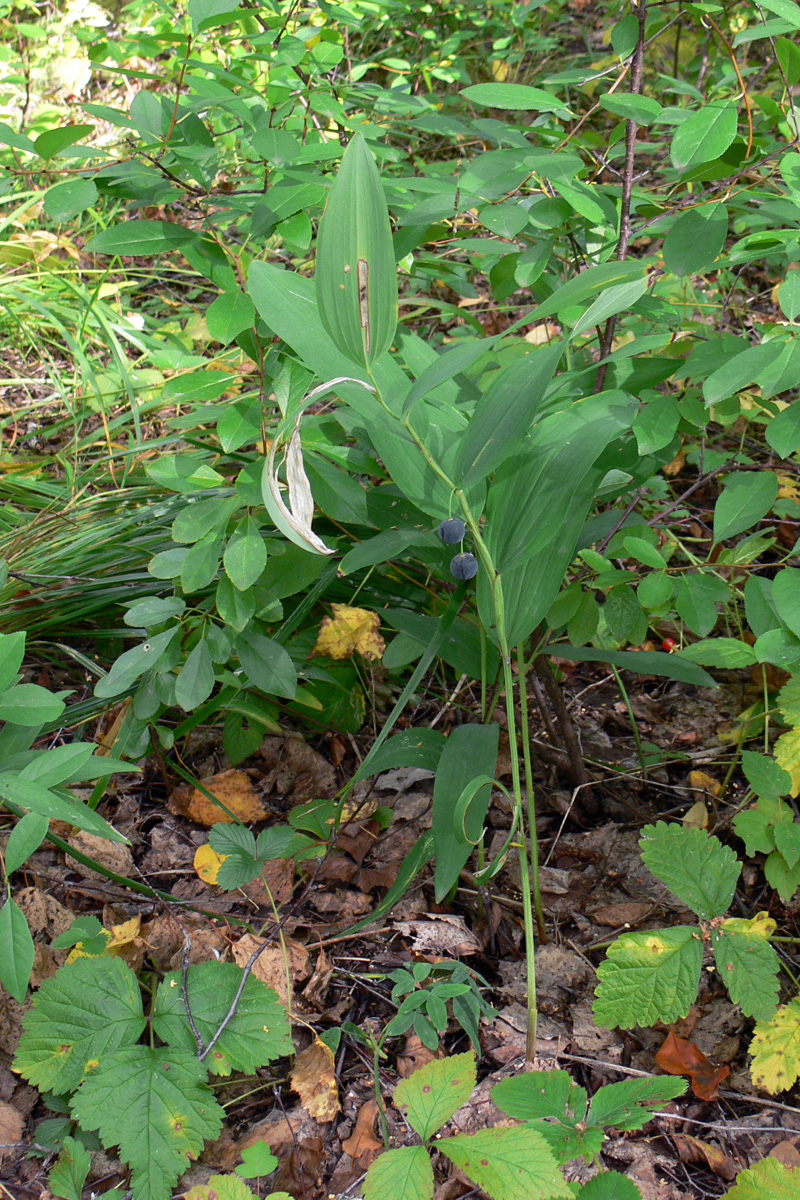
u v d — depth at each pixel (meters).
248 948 0.68
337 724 0.80
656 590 0.68
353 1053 0.66
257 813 0.77
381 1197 0.56
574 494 0.62
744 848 0.74
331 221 0.54
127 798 0.78
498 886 0.73
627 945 0.62
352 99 0.76
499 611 0.62
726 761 0.79
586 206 0.64
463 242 0.72
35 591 0.82
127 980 0.63
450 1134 0.62
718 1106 0.64
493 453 0.58
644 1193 0.60
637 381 0.69
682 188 0.77
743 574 0.80
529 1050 0.65
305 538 0.55
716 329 0.80
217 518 0.69
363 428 0.70
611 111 0.64
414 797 0.78
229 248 0.69
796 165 0.63
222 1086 0.64
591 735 0.81
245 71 0.82
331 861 0.74
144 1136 0.59
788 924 0.71
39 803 0.60
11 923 0.59
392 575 0.82
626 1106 0.57
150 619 0.70
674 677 0.68
